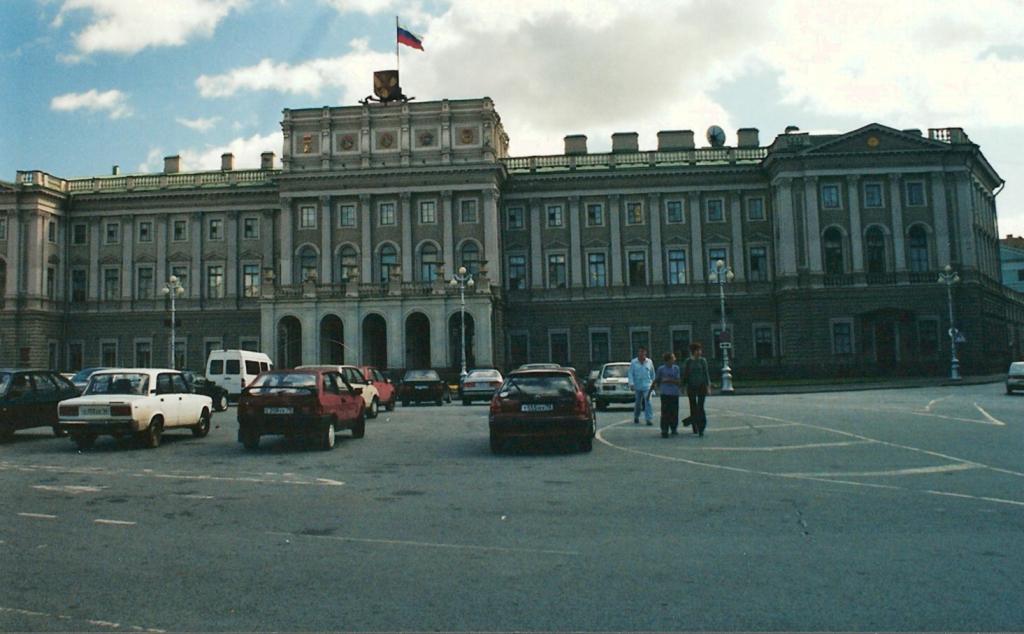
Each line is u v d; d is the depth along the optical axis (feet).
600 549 25.31
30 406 65.67
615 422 76.28
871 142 187.42
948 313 185.06
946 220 186.39
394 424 79.51
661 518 29.94
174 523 30.42
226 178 217.36
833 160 187.83
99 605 20.25
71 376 112.47
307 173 197.47
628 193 204.85
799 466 43.24
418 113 197.88
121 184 216.33
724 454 49.21
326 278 196.03
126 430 57.41
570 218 206.08
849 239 186.80
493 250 194.18
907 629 17.80
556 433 51.11
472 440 61.82
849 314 185.37
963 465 42.52
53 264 210.79
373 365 193.16
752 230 200.95
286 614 19.38
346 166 197.47
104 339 212.64
